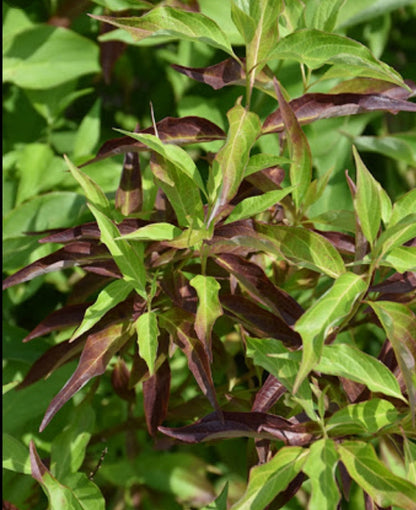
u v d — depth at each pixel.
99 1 1.04
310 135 1.16
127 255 0.87
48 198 1.10
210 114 1.14
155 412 0.90
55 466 0.96
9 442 0.96
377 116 1.19
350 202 1.16
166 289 0.90
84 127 1.14
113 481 1.04
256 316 0.89
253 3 0.87
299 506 1.07
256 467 0.82
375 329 1.15
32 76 1.11
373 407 0.84
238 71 0.91
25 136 1.17
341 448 0.83
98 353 0.87
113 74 1.20
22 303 1.17
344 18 1.10
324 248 0.86
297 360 0.83
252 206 0.87
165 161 0.89
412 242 0.90
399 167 1.22
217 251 0.88
